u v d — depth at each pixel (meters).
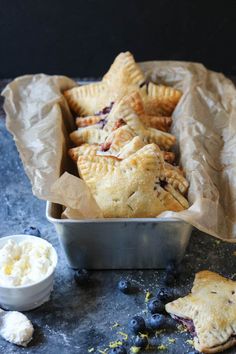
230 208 0.76
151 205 0.71
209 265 0.75
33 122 0.86
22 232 0.81
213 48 1.06
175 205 0.72
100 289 0.72
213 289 0.68
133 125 0.82
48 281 0.69
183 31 1.04
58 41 1.05
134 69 0.91
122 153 0.75
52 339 0.66
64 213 0.71
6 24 1.03
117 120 0.82
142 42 1.05
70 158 0.84
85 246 0.72
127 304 0.70
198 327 0.65
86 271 0.72
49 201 0.72
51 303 0.70
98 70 1.07
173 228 0.70
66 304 0.70
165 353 0.65
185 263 0.75
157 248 0.72
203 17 1.03
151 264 0.73
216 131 0.86
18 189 0.88
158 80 0.95
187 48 1.06
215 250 0.77
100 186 0.72
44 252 0.70
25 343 0.66
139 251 0.72
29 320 0.67
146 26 1.04
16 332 0.66
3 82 1.05
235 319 0.65
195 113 0.87
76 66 1.07
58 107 0.87
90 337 0.66
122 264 0.73
